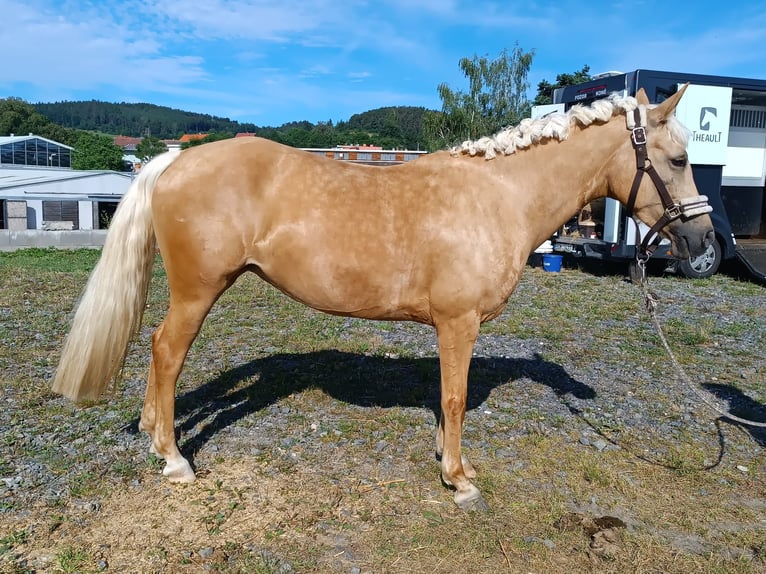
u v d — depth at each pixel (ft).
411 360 18.03
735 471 11.76
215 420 13.19
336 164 10.21
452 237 9.56
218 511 9.68
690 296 29.48
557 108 37.88
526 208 10.11
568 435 13.20
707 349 20.24
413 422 13.46
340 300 10.02
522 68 59.67
